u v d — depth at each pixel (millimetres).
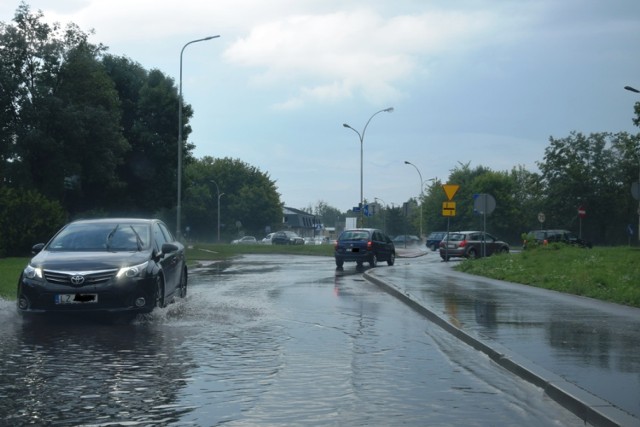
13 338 10758
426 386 7781
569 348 9500
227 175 121188
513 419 6488
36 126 44094
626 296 14922
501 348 9500
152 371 8453
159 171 55844
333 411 6691
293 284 21469
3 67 43688
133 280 12188
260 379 8055
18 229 32156
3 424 6223
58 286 11906
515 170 106750
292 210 176375
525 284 19938
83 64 45375
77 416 6480
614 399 6707
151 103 54656
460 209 91125
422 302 14961
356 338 11078
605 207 71688
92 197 53562
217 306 15055
